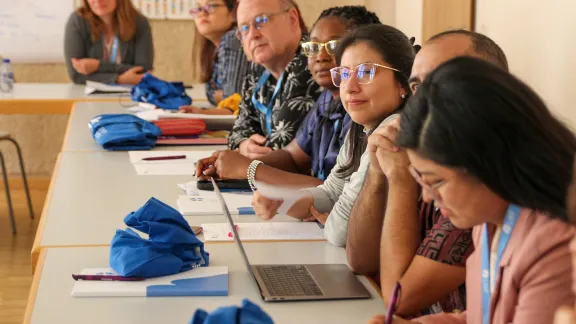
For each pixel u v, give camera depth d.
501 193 0.89
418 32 4.55
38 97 4.16
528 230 0.94
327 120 2.29
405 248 1.36
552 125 0.88
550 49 3.05
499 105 0.86
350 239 1.52
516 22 3.41
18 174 5.45
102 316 1.30
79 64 4.70
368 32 1.67
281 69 2.76
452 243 1.29
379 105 1.66
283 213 1.96
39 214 4.81
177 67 5.64
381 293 1.42
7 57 5.36
